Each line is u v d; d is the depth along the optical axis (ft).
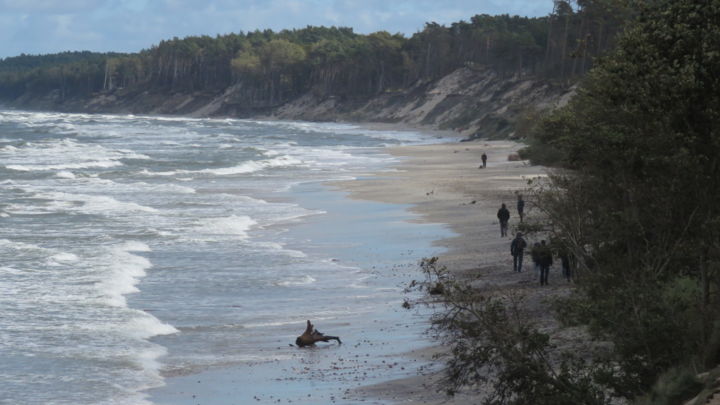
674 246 118.83
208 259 260.01
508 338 105.60
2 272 231.09
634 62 125.80
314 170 592.60
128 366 151.33
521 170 547.49
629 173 125.90
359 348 161.48
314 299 207.41
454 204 382.42
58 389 137.90
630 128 123.13
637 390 103.60
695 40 120.57
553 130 159.12
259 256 264.93
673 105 118.73
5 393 135.03
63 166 618.03
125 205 391.86
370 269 242.58
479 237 290.35
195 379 144.15
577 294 137.80
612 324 111.24
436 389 127.75
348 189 459.73
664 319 106.63
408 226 321.93
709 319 108.27
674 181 116.98
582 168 147.64
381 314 189.16
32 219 345.92
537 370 104.17
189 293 215.10
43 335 170.40
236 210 379.96
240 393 134.62
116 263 246.47
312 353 159.43
